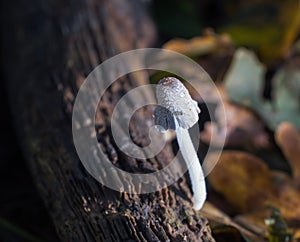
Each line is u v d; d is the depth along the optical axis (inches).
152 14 20.5
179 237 13.5
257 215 15.6
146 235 13.5
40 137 15.7
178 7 20.6
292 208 15.8
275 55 19.2
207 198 16.1
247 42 19.4
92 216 13.9
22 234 15.7
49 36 17.8
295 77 18.6
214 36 19.1
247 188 16.1
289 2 19.4
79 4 18.3
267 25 19.4
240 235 14.4
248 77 18.2
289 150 16.7
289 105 18.1
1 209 16.5
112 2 18.9
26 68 17.4
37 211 16.3
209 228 14.0
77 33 17.7
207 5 21.1
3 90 19.0
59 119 15.6
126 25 18.9
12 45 18.5
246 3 20.1
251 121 17.8
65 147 15.1
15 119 17.1
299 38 19.4
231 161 16.3
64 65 16.8
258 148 17.5
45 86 16.6
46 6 18.5
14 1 19.3
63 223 14.3
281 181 16.2
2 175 17.5
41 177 15.3
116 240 13.6
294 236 15.2
